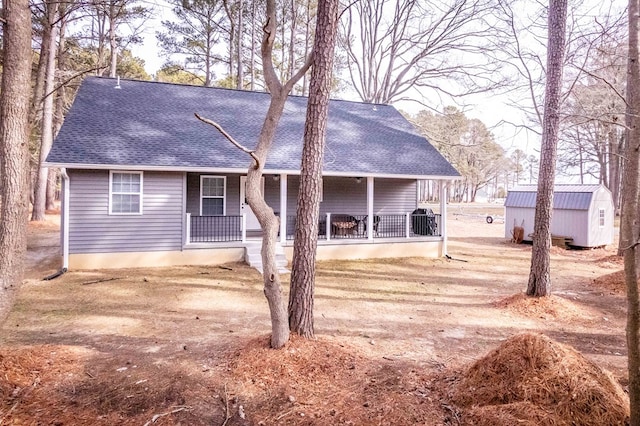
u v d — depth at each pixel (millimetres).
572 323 6895
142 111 13453
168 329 6309
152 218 11547
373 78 26812
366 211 15633
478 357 5270
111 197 11133
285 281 9953
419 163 14555
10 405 3773
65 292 8555
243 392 4152
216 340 5793
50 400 3930
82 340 5730
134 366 4793
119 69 26969
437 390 4223
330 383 4340
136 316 6984
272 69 5125
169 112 13828
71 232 10828
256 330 6301
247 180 4965
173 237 11750
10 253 4125
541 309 7449
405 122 18016
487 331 6445
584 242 16531
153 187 11547
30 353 4938
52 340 5695
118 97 13898
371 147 14898
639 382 3053
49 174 27156
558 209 17484
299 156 13008
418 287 9719
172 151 11773
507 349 4133
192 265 11797
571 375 3674
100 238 11062
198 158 11766
